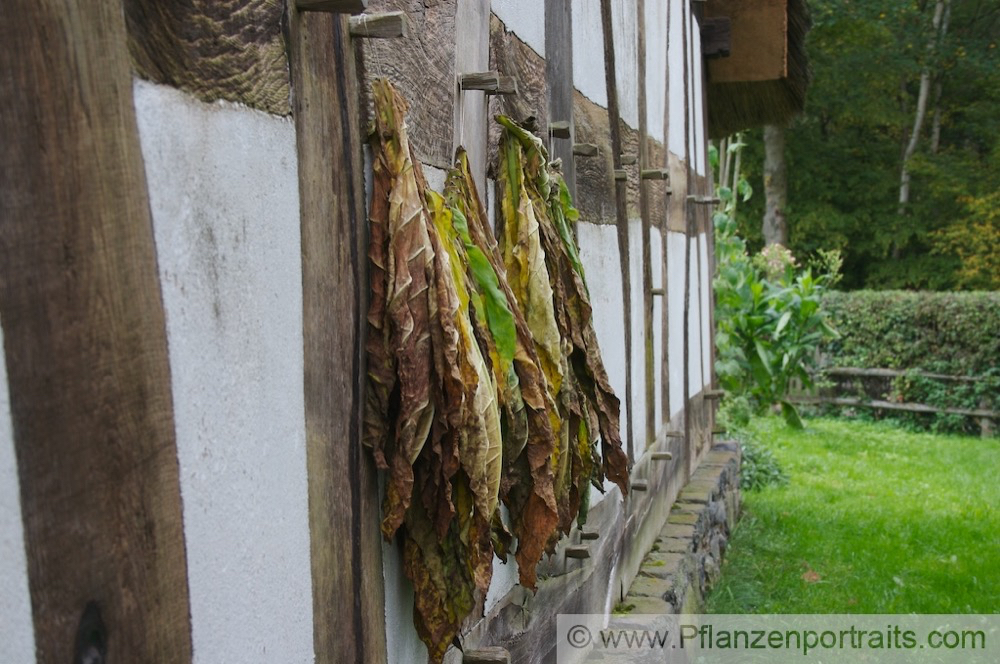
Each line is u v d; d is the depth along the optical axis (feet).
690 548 14.76
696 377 20.77
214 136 3.61
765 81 25.18
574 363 7.91
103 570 3.00
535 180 7.53
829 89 67.15
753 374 31.86
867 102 67.31
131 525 3.12
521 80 8.14
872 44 67.36
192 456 3.46
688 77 19.84
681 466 18.21
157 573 3.25
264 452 3.99
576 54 10.18
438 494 5.30
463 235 5.90
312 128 4.45
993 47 70.18
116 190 3.06
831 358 41.39
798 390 41.70
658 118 15.80
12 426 2.68
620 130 12.28
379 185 5.12
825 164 68.03
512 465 6.48
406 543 5.48
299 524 4.31
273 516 4.06
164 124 3.31
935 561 19.71
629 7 13.12
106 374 3.01
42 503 2.77
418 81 5.74
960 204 65.77
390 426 5.17
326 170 4.60
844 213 67.87
